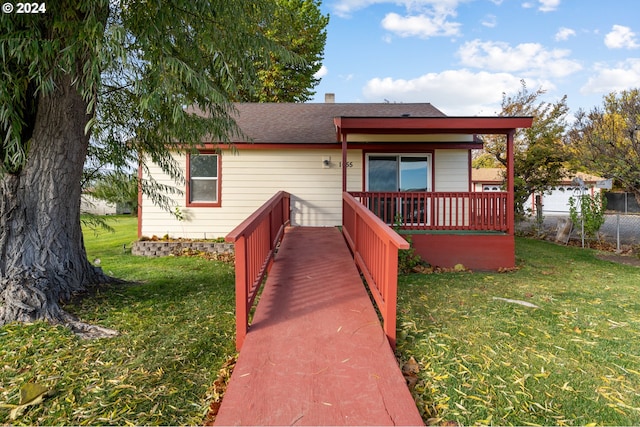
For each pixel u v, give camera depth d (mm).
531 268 6391
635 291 4719
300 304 3385
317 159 8719
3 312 3291
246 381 2143
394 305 2787
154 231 8586
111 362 2672
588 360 2693
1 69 2941
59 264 3785
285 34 5234
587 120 10078
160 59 3146
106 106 4414
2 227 3508
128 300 4094
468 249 6500
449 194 6641
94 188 4980
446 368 2549
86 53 3119
